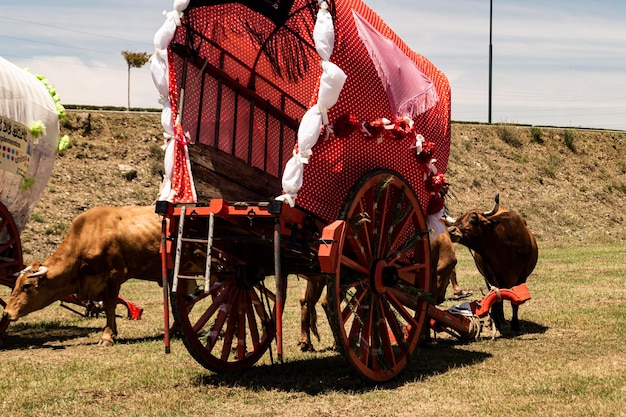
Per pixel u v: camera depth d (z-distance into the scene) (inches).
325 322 511.2
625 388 295.7
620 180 1982.0
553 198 1801.2
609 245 1323.8
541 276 749.3
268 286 729.6
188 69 319.3
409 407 277.0
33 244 1117.7
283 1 312.2
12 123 482.6
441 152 370.0
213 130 331.0
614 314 489.7
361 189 307.7
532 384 306.0
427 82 340.5
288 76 347.6
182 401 293.7
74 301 536.7
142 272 467.8
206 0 309.6
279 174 342.0
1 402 301.4
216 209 289.9
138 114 1582.2
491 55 2426.2
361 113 316.5
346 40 307.3
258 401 292.4
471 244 462.9
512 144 2018.9
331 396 296.0
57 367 371.6
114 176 1381.6
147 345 435.8
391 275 325.1
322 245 290.4
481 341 423.8
